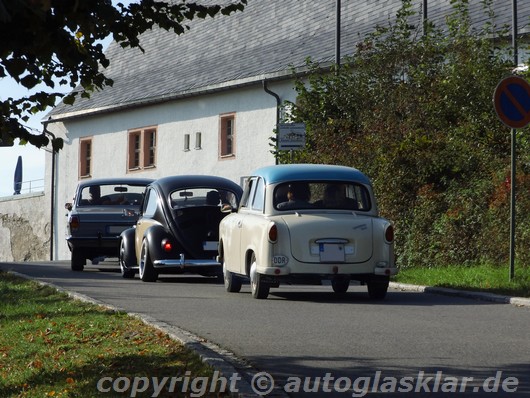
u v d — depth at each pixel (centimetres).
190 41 6150
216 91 5325
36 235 6950
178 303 1900
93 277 2742
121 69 6662
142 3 1219
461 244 2584
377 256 1983
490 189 2591
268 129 4962
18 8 938
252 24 5700
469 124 2981
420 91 3173
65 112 6656
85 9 1095
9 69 1108
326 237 1966
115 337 1403
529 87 2109
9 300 2034
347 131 3275
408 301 1962
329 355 1241
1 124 1208
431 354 1250
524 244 2392
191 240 2531
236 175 5197
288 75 4756
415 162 2847
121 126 6200
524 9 4031
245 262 2070
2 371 1262
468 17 3391
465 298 2023
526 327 1520
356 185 2045
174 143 5716
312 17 5247
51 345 1401
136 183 3188
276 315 1688
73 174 6638
